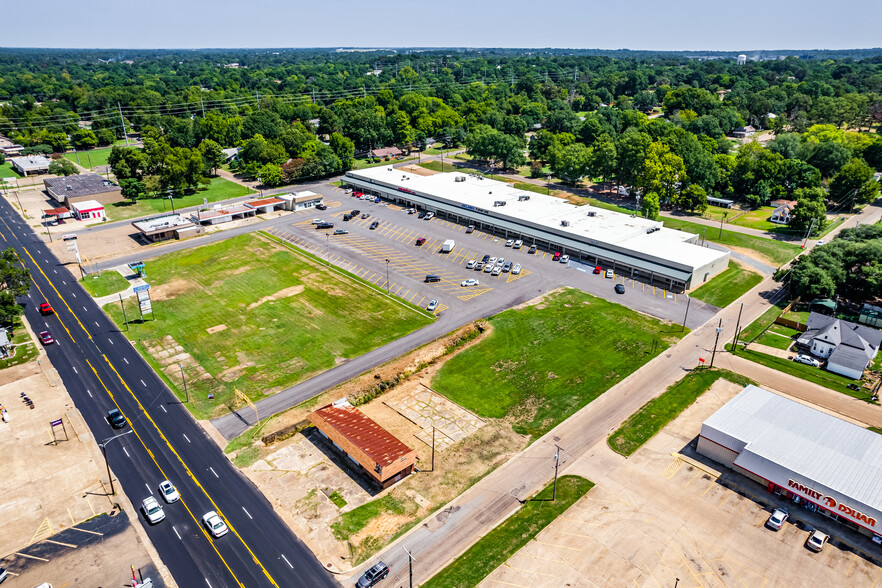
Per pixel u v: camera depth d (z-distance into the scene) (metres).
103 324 108.69
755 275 128.50
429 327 106.69
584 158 197.62
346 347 100.50
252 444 77.94
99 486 71.25
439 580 58.19
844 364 90.94
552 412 84.19
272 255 141.00
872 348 94.69
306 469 73.69
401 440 78.69
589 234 139.62
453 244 145.00
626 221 150.75
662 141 184.25
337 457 76.06
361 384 89.94
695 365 94.31
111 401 86.94
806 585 57.38
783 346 99.69
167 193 196.00
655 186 169.62
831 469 66.88
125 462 75.06
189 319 110.44
